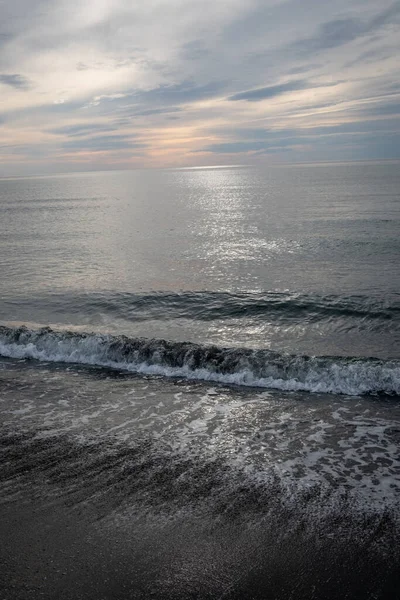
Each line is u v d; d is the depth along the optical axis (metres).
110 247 24.08
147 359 8.97
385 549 4.04
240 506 4.70
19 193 95.56
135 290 15.06
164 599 3.56
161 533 4.31
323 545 4.12
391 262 17.75
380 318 11.79
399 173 99.88
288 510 4.62
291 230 27.36
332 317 12.07
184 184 115.81
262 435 6.22
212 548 4.11
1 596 3.58
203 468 5.43
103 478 5.25
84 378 8.43
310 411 6.95
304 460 5.57
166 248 23.30
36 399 7.54
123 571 3.84
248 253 21.09
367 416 6.74
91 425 6.56
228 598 3.58
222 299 13.86
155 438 6.16
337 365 8.05
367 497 4.79
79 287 15.56
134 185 121.62
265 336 10.91
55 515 4.59
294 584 3.71
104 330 11.48
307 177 112.62
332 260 18.69
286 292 14.30
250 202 50.81
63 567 3.89
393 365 8.00
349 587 3.67
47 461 5.62
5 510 4.70
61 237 28.27
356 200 44.09
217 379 8.23
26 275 17.56
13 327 11.48
